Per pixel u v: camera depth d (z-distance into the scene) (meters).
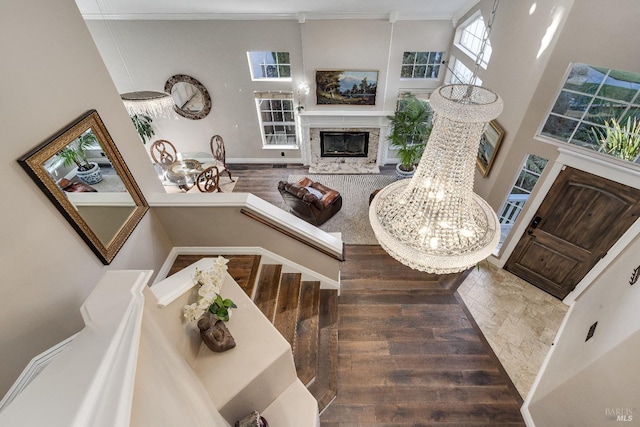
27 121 1.71
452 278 4.28
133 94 4.59
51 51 1.88
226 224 3.18
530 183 3.81
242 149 7.59
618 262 3.02
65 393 0.70
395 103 6.66
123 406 0.70
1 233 1.55
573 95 3.11
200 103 6.83
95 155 2.22
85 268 2.10
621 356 1.91
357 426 2.73
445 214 1.77
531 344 3.43
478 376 3.11
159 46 5.96
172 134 7.28
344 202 6.37
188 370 1.76
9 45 1.62
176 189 6.30
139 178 2.81
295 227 3.26
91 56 2.21
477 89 1.69
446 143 1.61
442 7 5.18
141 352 1.08
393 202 2.06
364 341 3.42
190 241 3.32
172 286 1.94
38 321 1.72
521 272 4.22
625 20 2.58
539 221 3.76
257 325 2.34
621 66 2.72
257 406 2.28
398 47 5.91
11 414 0.64
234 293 2.54
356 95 6.55
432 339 3.45
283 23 5.69
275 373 2.25
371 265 4.64
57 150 1.87
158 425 0.87
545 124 3.42
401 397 2.93
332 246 3.51
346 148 7.50
